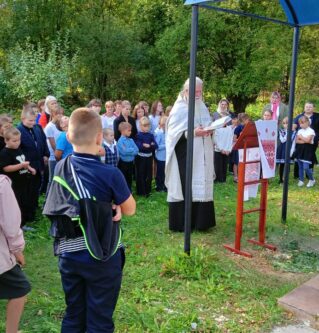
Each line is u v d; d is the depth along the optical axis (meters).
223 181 9.09
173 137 5.59
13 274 2.86
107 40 19.45
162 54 19.55
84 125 2.52
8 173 5.31
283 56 16.98
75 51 19.61
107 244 2.50
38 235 5.50
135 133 7.98
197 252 4.60
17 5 20.86
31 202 5.89
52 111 6.88
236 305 3.80
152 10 20.44
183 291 4.03
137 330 3.33
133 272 4.40
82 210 2.44
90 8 22.22
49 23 21.33
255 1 17.61
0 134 5.59
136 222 6.18
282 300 3.80
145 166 7.65
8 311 2.95
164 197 7.70
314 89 18.02
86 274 2.52
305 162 8.63
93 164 2.53
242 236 5.65
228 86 18.66
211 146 5.70
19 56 16.17
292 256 5.03
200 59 19.28
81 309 2.68
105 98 21.00
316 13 5.45
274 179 9.40
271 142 5.06
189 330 3.37
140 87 21.22
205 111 5.79
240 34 18.19
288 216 6.46
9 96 16.03
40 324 3.43
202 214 5.72
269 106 9.74
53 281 4.27
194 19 4.36
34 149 5.83
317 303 3.75
